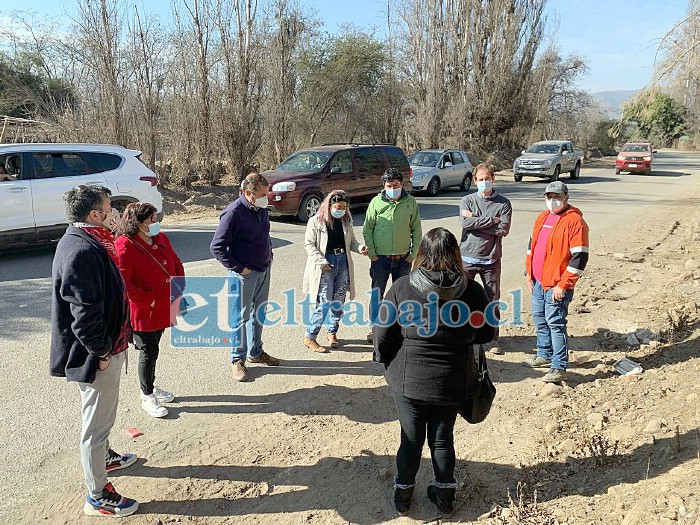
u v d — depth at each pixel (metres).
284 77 20.73
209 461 3.96
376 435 4.33
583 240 4.90
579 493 3.44
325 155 14.09
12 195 9.05
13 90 24.22
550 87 44.50
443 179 20.12
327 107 30.36
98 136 15.58
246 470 3.87
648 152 29.47
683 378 4.78
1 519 3.30
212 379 5.25
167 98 17.36
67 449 4.03
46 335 6.11
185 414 4.60
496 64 32.47
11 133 16.56
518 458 3.96
